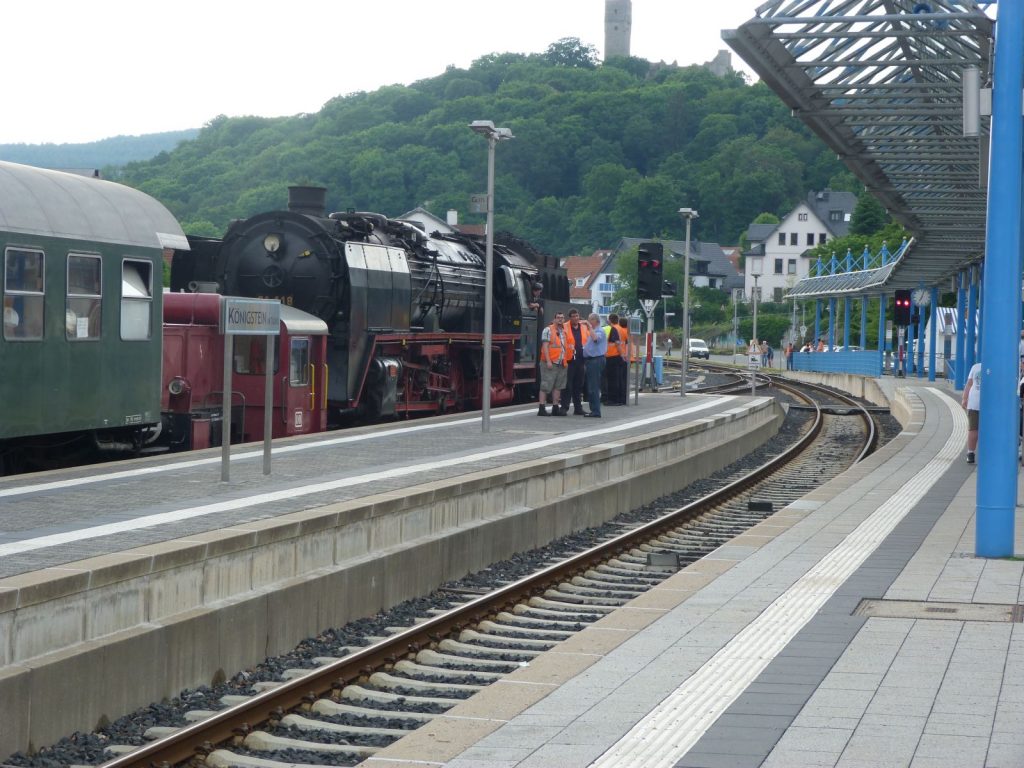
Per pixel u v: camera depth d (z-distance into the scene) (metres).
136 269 17.94
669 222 158.50
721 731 6.71
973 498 17.33
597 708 7.24
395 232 28.41
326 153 140.00
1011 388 12.27
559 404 27.98
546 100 168.75
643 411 30.30
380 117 158.50
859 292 64.19
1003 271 12.24
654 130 173.88
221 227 130.75
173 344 20.89
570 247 154.38
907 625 9.36
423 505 13.30
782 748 6.40
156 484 13.94
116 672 8.29
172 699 8.88
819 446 33.06
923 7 18.33
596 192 158.50
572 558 13.98
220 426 21.98
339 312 25.11
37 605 7.79
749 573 11.57
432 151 135.62
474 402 32.22
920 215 33.28
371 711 8.55
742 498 21.95
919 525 14.68
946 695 7.40
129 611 8.69
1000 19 12.12
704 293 141.25
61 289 16.19
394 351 27.19
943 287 57.91
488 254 22.58
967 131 12.27
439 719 7.04
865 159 25.73
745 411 31.50
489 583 13.70
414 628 10.24
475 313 32.19
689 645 8.79
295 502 12.53
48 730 7.64
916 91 20.94
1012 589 10.74
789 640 8.89
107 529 10.60
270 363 15.01
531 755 6.37
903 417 39.25
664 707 7.23
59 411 16.17
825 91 21.12
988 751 6.33
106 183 18.06
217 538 9.74
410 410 27.98
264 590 10.16
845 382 63.31
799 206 156.50
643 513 20.25
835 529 14.37
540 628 11.41
